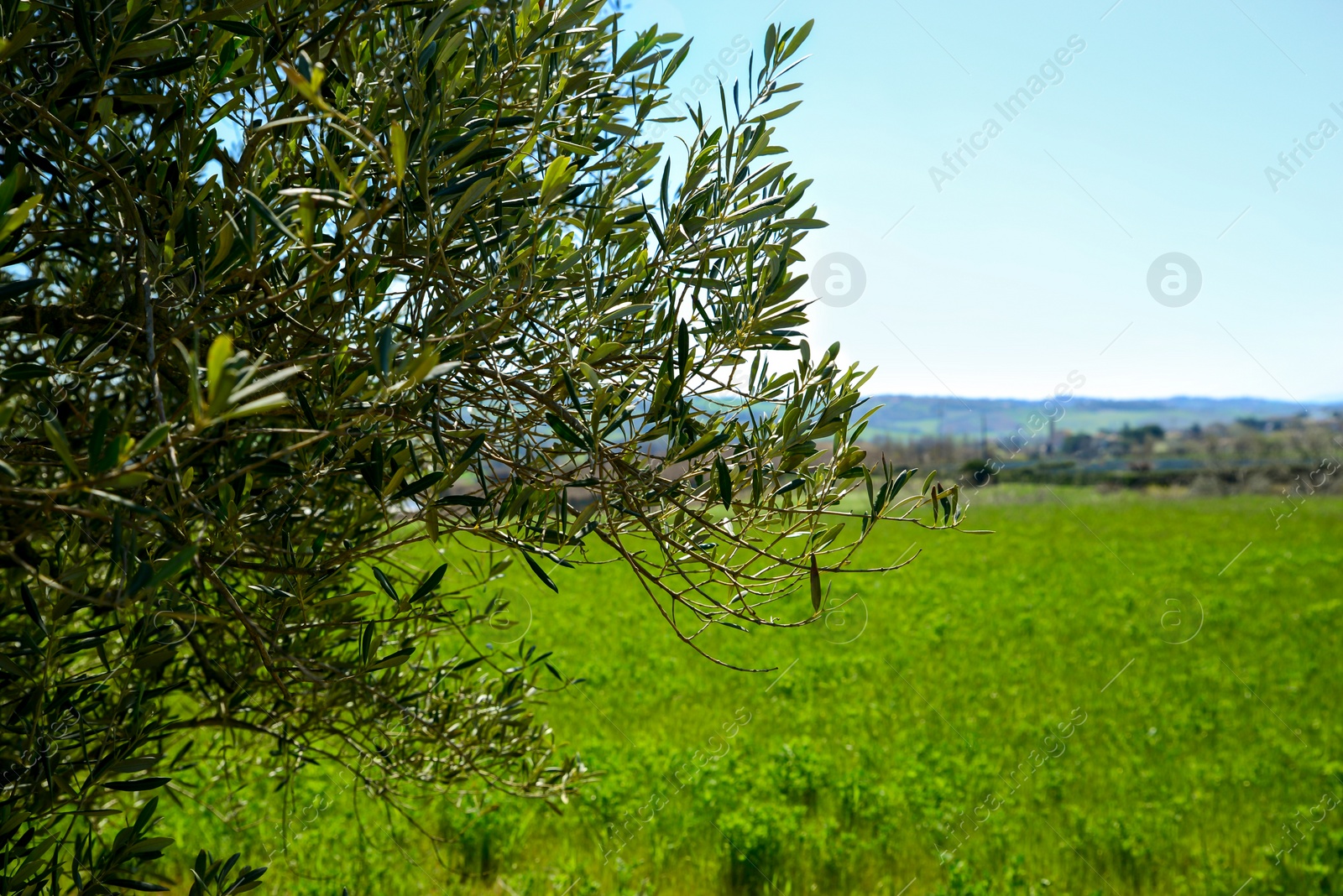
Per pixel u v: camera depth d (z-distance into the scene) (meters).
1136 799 7.97
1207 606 16.78
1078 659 13.30
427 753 3.52
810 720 10.21
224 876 2.20
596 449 1.78
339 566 1.95
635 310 1.90
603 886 6.32
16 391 1.97
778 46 2.15
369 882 5.93
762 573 2.07
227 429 1.87
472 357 1.86
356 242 1.48
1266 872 6.44
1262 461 36.19
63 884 2.92
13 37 1.23
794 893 6.33
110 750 2.19
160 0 1.58
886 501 2.09
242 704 3.00
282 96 1.70
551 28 1.76
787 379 2.17
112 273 2.05
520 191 1.77
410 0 1.61
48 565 1.96
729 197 2.12
